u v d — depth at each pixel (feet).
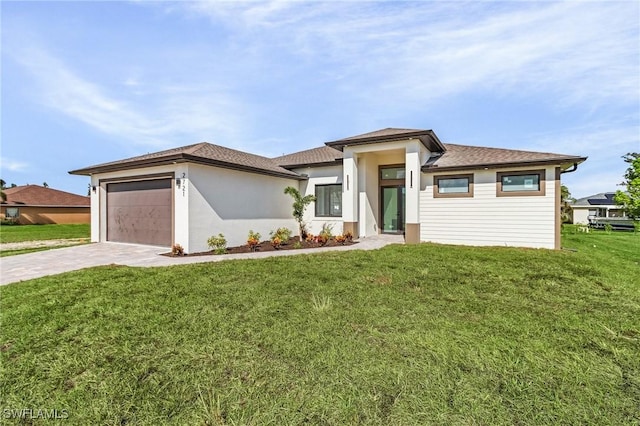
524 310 15.11
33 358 10.87
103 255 32.09
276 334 12.31
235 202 39.17
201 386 9.16
